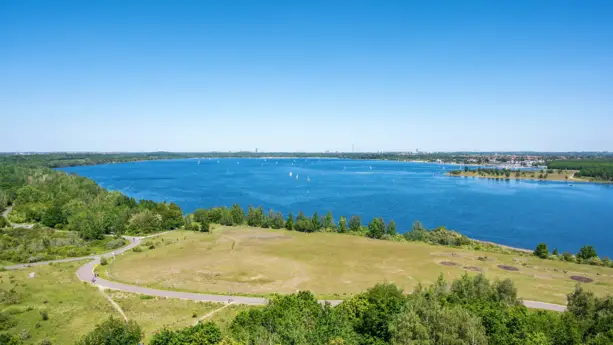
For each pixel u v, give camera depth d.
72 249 117.75
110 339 51.47
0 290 77.88
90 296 78.94
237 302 76.94
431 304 52.72
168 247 126.19
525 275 98.69
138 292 82.25
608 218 195.50
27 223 152.00
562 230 172.75
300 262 109.06
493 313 53.34
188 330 52.78
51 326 64.06
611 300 57.38
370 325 53.00
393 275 97.69
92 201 177.75
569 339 49.59
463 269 103.56
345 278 94.81
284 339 47.09
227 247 126.81
